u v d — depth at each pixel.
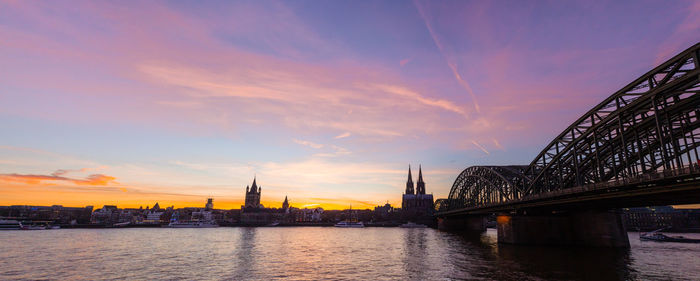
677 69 35.44
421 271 44.72
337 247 84.44
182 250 77.12
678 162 35.47
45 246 85.56
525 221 74.25
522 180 76.94
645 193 40.38
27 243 94.31
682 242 86.69
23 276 43.69
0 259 59.12
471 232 155.88
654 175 37.75
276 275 43.50
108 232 182.75
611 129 48.28
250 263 54.69
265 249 79.69
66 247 83.38
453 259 55.12
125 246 87.69
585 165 58.84
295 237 135.50
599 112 48.59
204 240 114.69
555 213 72.88
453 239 106.50
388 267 48.97
